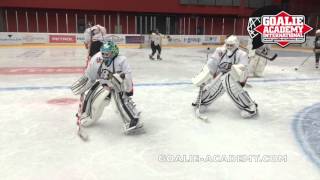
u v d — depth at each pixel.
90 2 29.98
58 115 6.39
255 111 6.33
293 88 9.52
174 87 9.38
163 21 32.62
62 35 27.83
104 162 4.31
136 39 29.02
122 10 30.77
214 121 6.13
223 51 6.09
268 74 12.41
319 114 6.70
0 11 28.59
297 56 20.81
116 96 5.22
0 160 4.33
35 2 28.77
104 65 5.11
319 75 12.33
